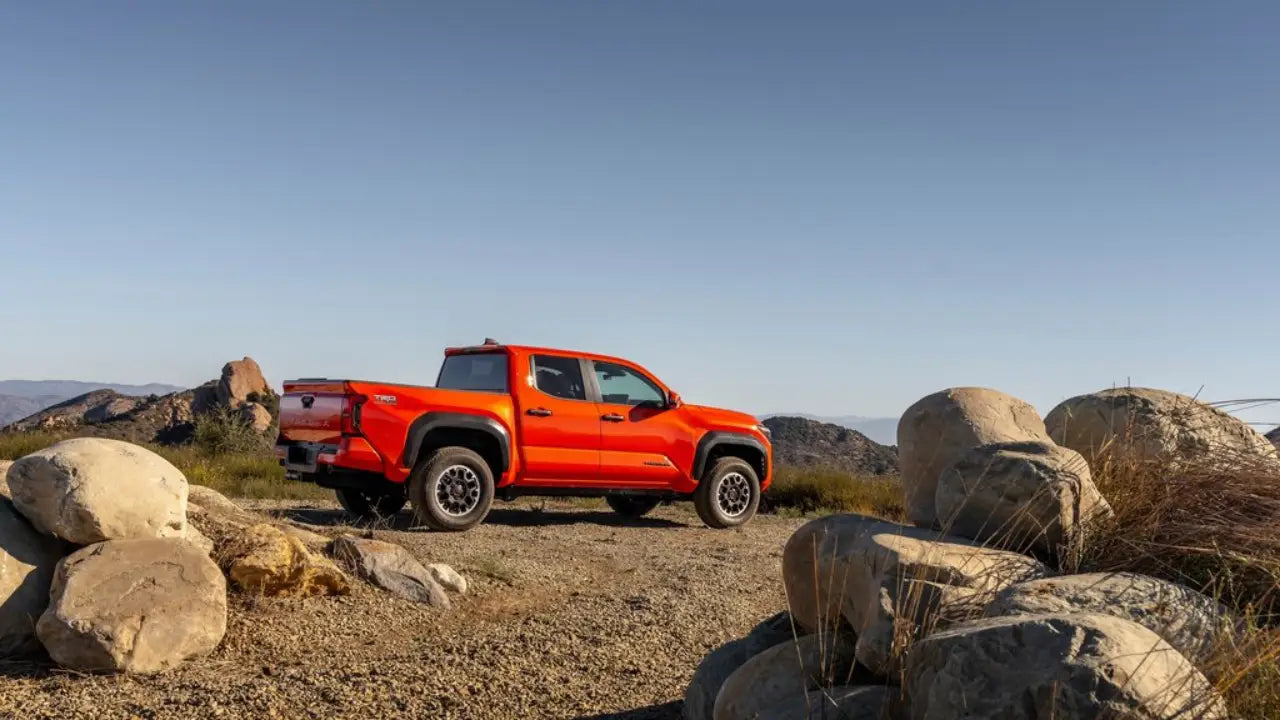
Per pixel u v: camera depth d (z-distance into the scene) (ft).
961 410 15.28
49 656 15.33
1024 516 12.76
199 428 71.10
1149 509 13.53
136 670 14.84
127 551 16.11
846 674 11.53
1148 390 16.76
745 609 21.61
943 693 8.38
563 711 14.42
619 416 35.94
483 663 16.52
